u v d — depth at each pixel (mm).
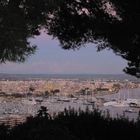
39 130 9016
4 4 10539
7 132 9469
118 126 11961
